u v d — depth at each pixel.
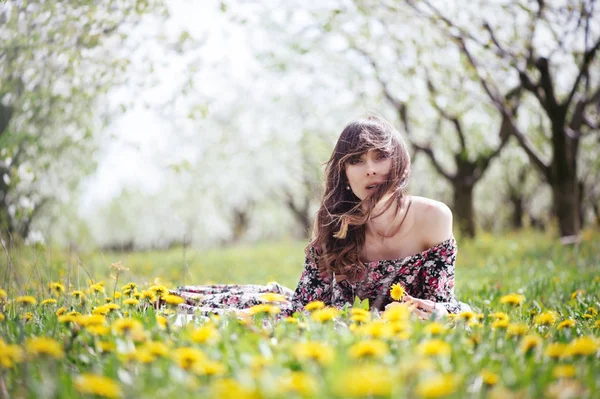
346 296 3.36
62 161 8.05
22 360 2.02
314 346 1.86
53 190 8.60
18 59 5.86
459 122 12.65
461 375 1.89
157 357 2.04
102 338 2.36
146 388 1.82
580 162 17.55
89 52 6.05
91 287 3.59
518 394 1.75
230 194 24.95
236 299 3.74
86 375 1.89
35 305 3.47
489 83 10.20
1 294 3.53
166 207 25.64
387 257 3.31
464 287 5.41
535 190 22.84
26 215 6.81
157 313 2.87
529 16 8.94
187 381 1.79
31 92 6.09
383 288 3.29
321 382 1.80
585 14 8.84
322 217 3.31
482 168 14.21
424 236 3.27
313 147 19.52
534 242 11.31
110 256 12.41
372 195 3.09
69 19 5.75
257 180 23.61
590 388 1.84
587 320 3.38
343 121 16.84
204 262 11.45
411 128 13.53
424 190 21.33
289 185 24.27
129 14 5.94
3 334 2.63
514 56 9.32
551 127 10.45
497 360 2.11
